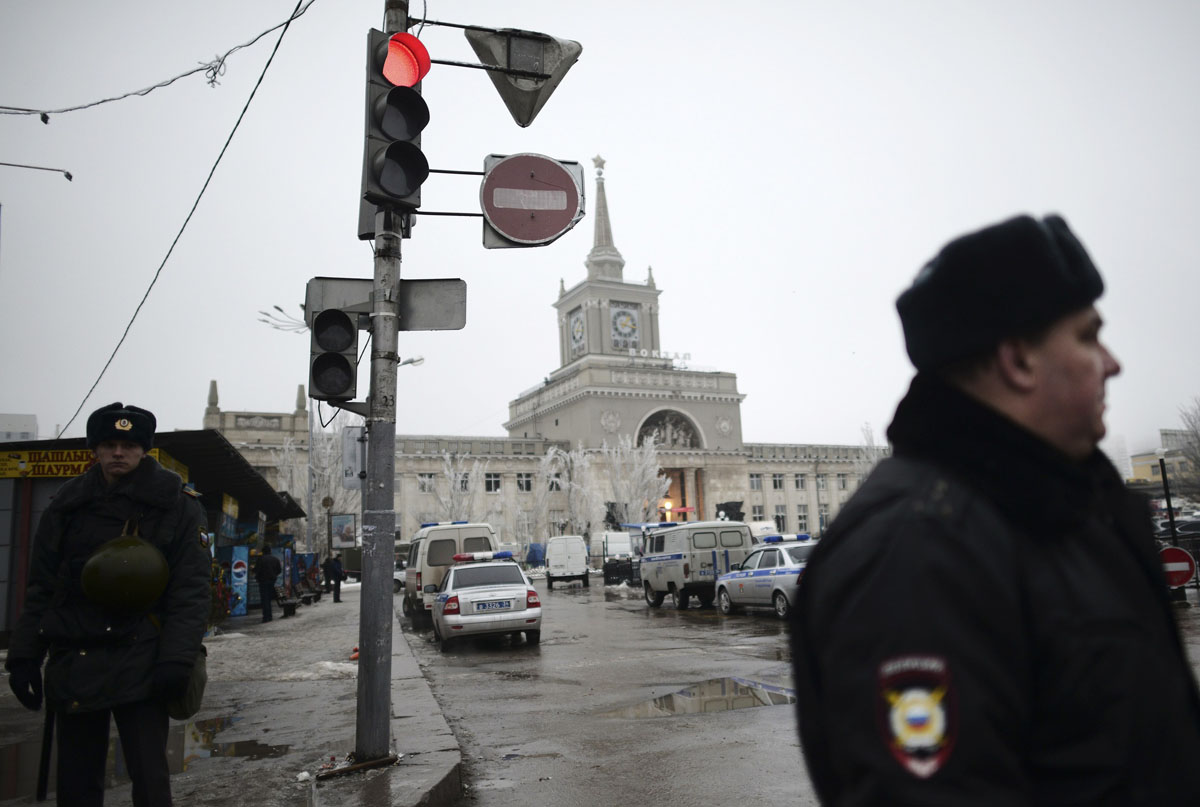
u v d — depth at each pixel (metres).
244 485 18.66
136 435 3.42
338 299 5.75
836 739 0.94
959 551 0.95
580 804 4.95
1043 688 0.96
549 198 5.96
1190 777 0.97
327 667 10.24
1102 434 1.14
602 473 67.38
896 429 1.17
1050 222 1.16
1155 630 1.05
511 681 10.23
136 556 3.21
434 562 19.55
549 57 6.17
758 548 18.03
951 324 1.11
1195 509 46.03
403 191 5.40
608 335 74.81
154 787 3.18
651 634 15.03
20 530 13.30
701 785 5.23
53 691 3.15
